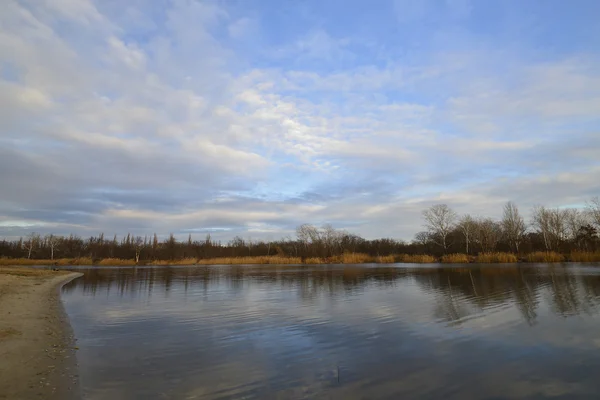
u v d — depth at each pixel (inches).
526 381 323.6
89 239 4488.2
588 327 514.0
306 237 3838.6
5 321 590.6
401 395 296.7
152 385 323.6
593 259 2150.6
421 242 3828.7
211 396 299.0
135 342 473.1
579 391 301.1
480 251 2935.5
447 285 1079.0
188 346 450.9
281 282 1307.8
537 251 2519.7
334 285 1170.6
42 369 366.9
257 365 374.9
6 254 3786.9
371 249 3752.5
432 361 381.1
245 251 4047.7
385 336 487.2
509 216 2952.8
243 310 708.0
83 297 941.8
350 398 291.6
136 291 1073.5
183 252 3833.7
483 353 405.4
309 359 393.1
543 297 786.8
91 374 353.1
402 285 1125.1
